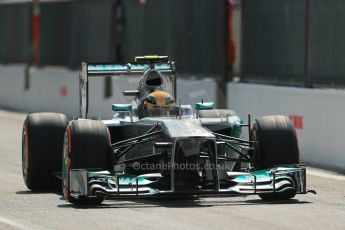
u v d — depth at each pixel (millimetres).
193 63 75812
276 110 61812
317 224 34094
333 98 54781
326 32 57219
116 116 43906
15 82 107750
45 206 39562
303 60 59844
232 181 39406
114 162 39656
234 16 81000
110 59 89375
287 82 61906
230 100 68875
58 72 97500
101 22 90938
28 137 44812
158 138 39406
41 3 103312
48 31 102125
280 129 40844
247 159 41406
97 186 37719
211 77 72812
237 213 36500
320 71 57938
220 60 71375
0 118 95688
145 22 83562
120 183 38250
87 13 93688
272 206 38562
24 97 105562
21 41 108500
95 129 39562
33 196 43281
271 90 62531
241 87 67125
